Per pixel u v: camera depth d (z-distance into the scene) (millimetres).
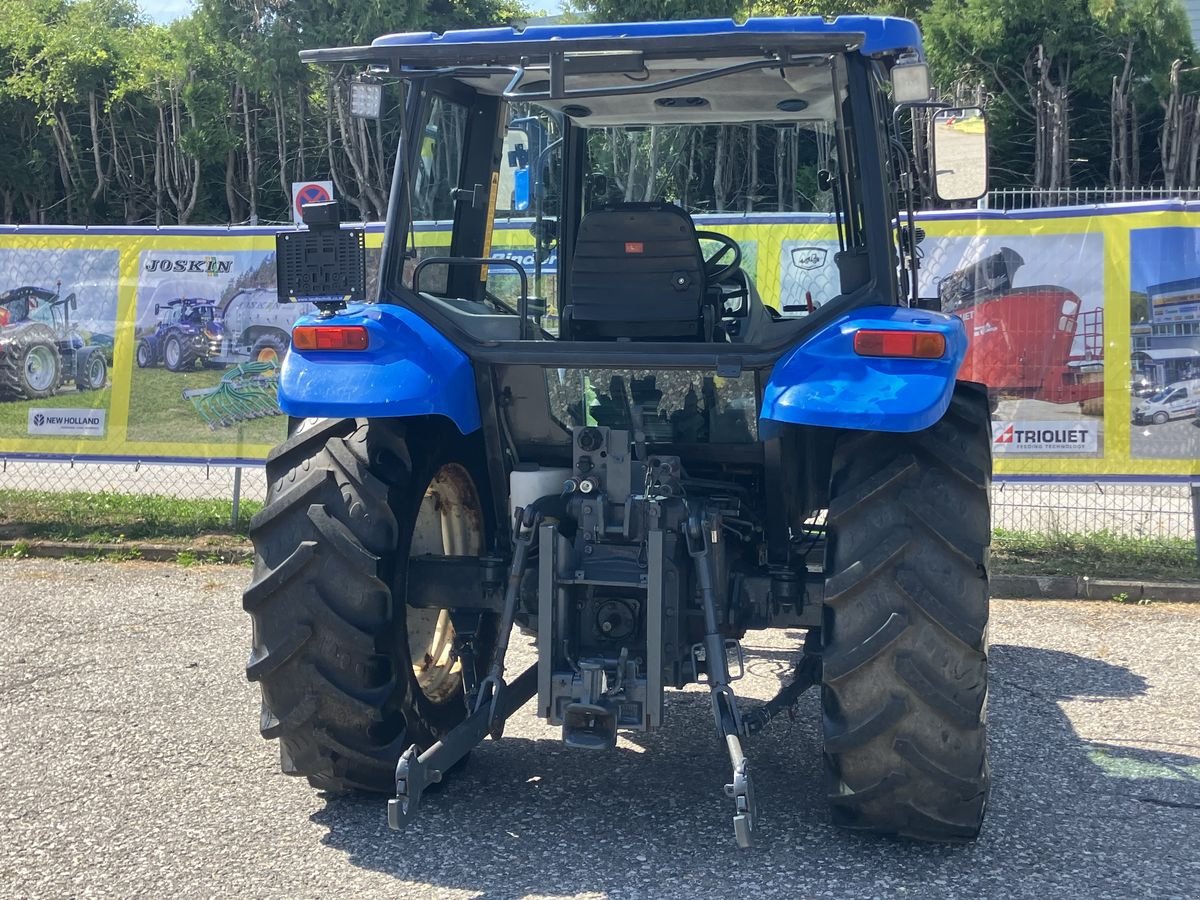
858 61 3834
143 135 25359
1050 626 6855
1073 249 7645
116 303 8617
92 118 24688
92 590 7422
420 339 3885
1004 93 20469
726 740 3564
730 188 4637
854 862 3719
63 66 24578
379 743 3934
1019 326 7738
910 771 3570
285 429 8578
